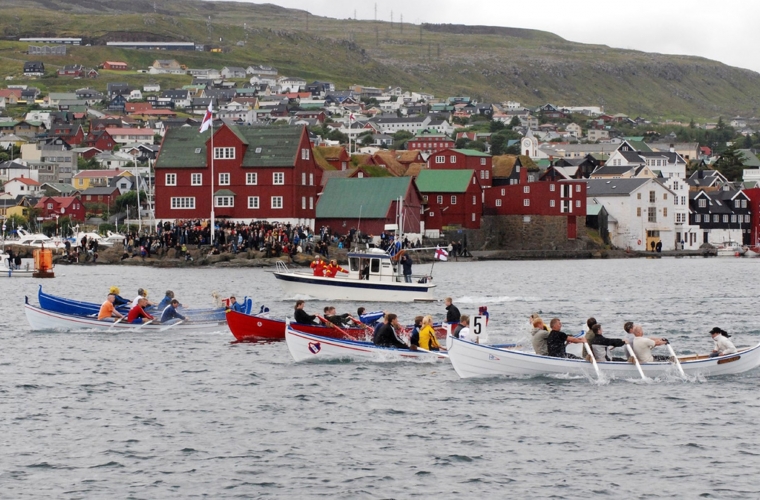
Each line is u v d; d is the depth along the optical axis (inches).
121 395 1900.8
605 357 1993.1
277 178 6245.1
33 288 4224.9
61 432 1631.4
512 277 5068.9
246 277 4736.7
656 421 1676.9
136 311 2721.5
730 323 2987.2
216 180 6304.1
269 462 1475.1
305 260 5536.4
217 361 2245.3
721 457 1482.5
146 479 1405.0
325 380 2016.5
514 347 2201.0
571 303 3614.7
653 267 6171.3
